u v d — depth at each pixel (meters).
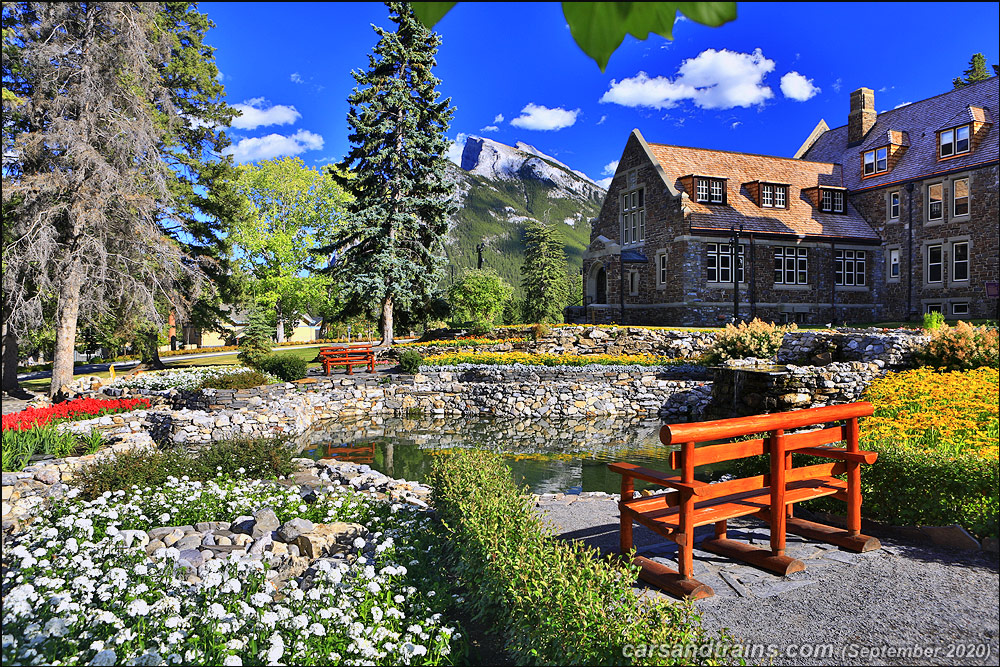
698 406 23.70
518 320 51.84
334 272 34.78
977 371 14.07
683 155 36.03
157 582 5.67
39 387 30.36
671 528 5.19
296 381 24.44
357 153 33.94
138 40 21.75
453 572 6.19
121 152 22.17
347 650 4.45
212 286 29.72
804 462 7.49
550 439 18.72
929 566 5.33
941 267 31.92
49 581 5.10
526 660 4.34
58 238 23.36
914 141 34.81
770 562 5.46
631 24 0.81
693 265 31.92
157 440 16.56
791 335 24.05
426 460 15.46
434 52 34.41
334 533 7.61
